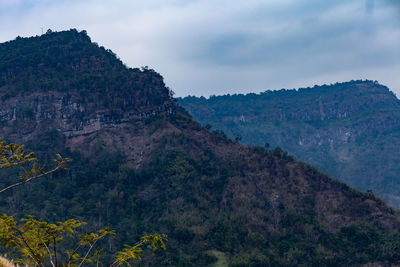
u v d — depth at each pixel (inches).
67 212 6441.9
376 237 6397.6
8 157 1197.1
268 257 5703.7
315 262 5753.0
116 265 1184.8
